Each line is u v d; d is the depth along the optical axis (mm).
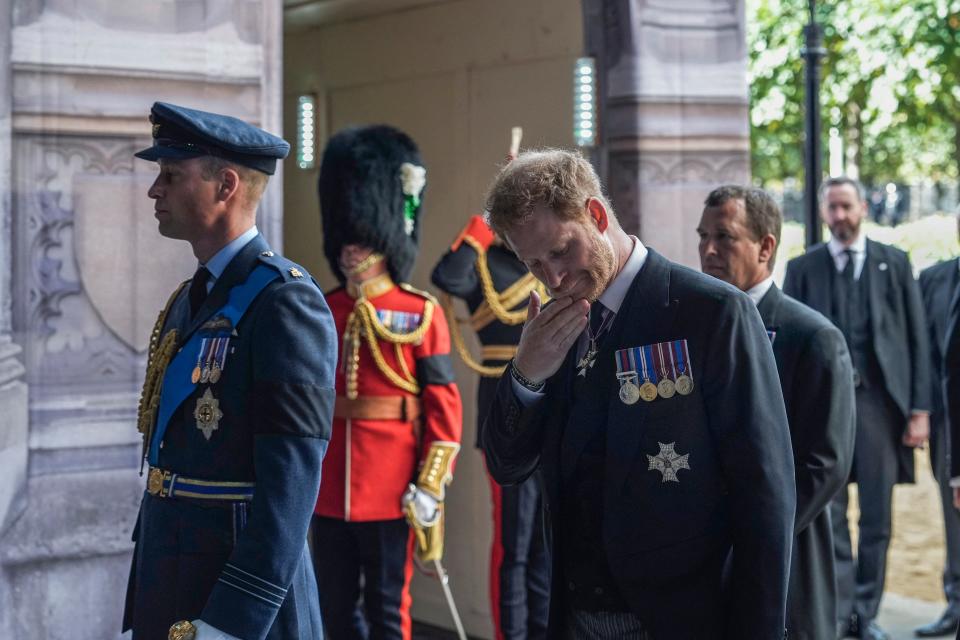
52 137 4383
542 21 6617
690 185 6215
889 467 6875
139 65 4520
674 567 2988
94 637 4465
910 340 6898
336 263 5531
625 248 3098
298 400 3217
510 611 5906
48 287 4383
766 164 20672
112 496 4492
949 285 7406
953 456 5285
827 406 3889
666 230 6168
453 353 6980
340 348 5359
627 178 6133
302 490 3203
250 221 3463
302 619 3383
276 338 3246
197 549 3271
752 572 2934
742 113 6312
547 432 3174
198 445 3295
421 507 5254
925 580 8445
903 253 6980
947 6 16188
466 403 6918
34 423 4359
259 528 3160
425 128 7215
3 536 4297
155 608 3314
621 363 3029
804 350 3941
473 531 6875
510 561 5906
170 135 3398
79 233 4430
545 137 6621
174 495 3318
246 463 3277
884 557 6898
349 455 5246
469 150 6992
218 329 3312
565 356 3123
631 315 3053
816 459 3869
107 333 4484
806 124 8000
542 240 2912
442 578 5465
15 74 4316
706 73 6230
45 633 4375
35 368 4363
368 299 5383
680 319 3016
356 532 5273
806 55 8000
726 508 3023
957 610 7062
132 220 4512
